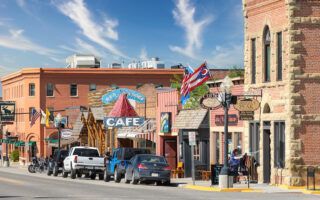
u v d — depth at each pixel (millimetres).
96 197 26141
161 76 96750
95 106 69562
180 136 46594
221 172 32375
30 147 96312
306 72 33281
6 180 41250
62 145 84750
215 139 42031
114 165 41250
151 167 36625
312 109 33312
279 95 34406
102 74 96188
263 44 36281
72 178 45906
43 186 34219
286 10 33656
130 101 59188
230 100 32562
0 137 110250
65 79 96000
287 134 33344
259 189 31766
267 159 36000
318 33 33344
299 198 26391
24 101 97375
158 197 26312
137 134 53219
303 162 33156
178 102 48312
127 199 25094
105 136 65125
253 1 37094
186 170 43750
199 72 41062
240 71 63156
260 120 36312
